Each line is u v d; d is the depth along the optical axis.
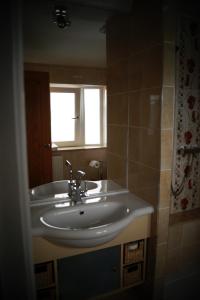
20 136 0.85
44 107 1.39
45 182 1.45
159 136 1.25
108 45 1.49
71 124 1.51
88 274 1.29
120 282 1.40
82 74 1.50
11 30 0.81
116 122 1.64
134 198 1.49
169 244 1.49
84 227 1.34
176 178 1.56
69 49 1.41
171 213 1.60
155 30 1.20
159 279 1.46
